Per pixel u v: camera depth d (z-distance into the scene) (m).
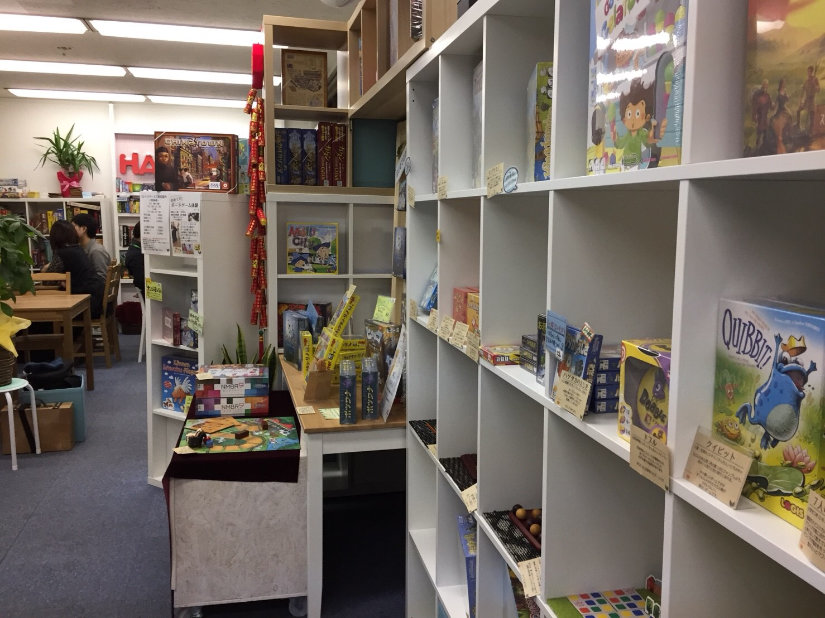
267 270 3.39
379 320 2.88
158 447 3.83
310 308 3.16
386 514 3.50
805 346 0.68
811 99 0.65
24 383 4.12
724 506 0.75
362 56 2.92
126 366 6.80
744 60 0.78
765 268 0.81
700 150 0.78
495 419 1.62
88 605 2.61
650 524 1.28
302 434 2.62
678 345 0.81
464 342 1.73
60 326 5.81
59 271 6.50
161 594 2.70
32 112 8.95
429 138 2.28
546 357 1.21
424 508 2.43
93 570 2.88
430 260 2.35
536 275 1.59
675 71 0.84
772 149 0.72
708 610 0.85
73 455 4.28
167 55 6.38
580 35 1.16
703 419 0.83
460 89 1.87
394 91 2.57
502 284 1.58
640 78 0.93
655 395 0.91
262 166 3.39
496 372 1.48
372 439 2.46
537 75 1.40
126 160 9.26
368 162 3.46
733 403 0.79
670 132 0.85
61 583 2.77
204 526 2.42
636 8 0.93
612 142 1.01
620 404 1.00
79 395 4.53
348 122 3.41
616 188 1.09
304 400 2.72
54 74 7.25
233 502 2.43
